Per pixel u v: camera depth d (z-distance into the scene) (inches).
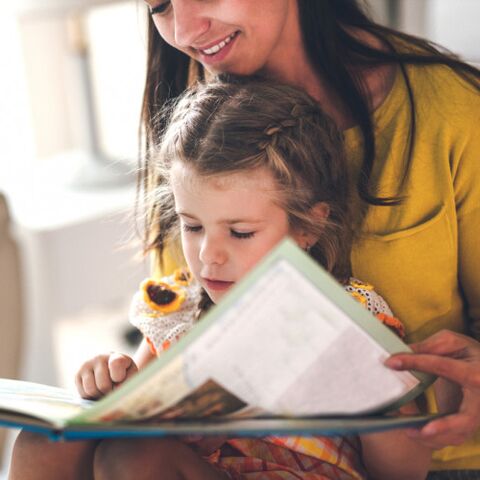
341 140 58.1
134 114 128.0
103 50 126.7
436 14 93.0
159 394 42.0
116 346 124.3
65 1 104.4
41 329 107.3
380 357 45.2
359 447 57.9
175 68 63.9
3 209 86.0
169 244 64.2
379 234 57.6
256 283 40.9
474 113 57.1
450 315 59.7
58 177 114.8
